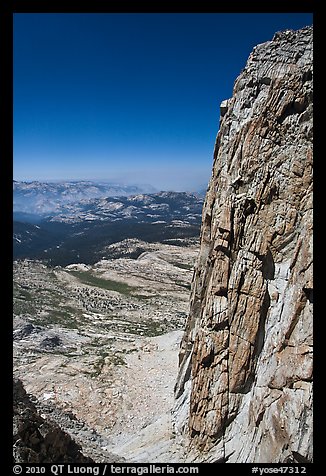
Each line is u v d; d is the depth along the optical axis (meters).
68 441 22.12
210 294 26.91
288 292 23.38
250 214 26.11
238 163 27.38
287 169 25.05
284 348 22.39
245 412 23.95
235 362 24.97
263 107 26.50
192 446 25.86
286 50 26.59
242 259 25.78
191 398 27.25
